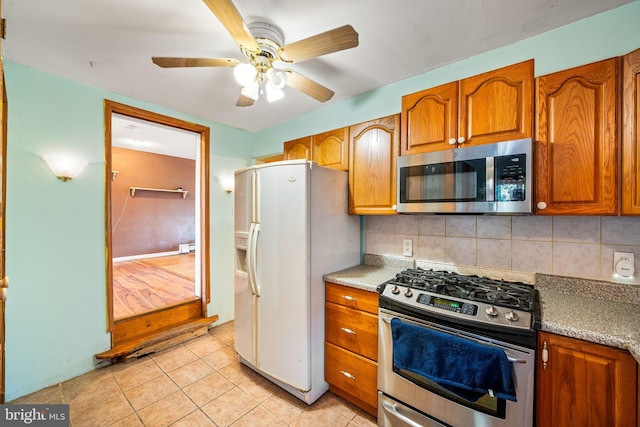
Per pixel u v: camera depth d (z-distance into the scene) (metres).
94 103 2.18
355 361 1.75
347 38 1.23
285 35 1.53
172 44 1.63
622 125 1.16
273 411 1.73
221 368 2.20
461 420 1.31
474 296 1.38
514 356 1.18
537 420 1.15
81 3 1.30
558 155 1.29
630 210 1.13
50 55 1.75
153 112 2.53
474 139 1.51
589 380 1.05
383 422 1.58
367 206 2.01
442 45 1.64
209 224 2.98
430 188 1.59
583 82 1.24
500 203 1.36
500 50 1.67
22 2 1.29
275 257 1.90
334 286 1.87
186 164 6.55
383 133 1.91
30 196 1.90
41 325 1.94
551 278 1.56
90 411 1.72
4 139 1.48
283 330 1.87
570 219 1.52
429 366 1.33
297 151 2.52
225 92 2.28
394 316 1.53
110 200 2.28
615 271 1.41
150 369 2.18
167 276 4.38
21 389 1.85
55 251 2.01
